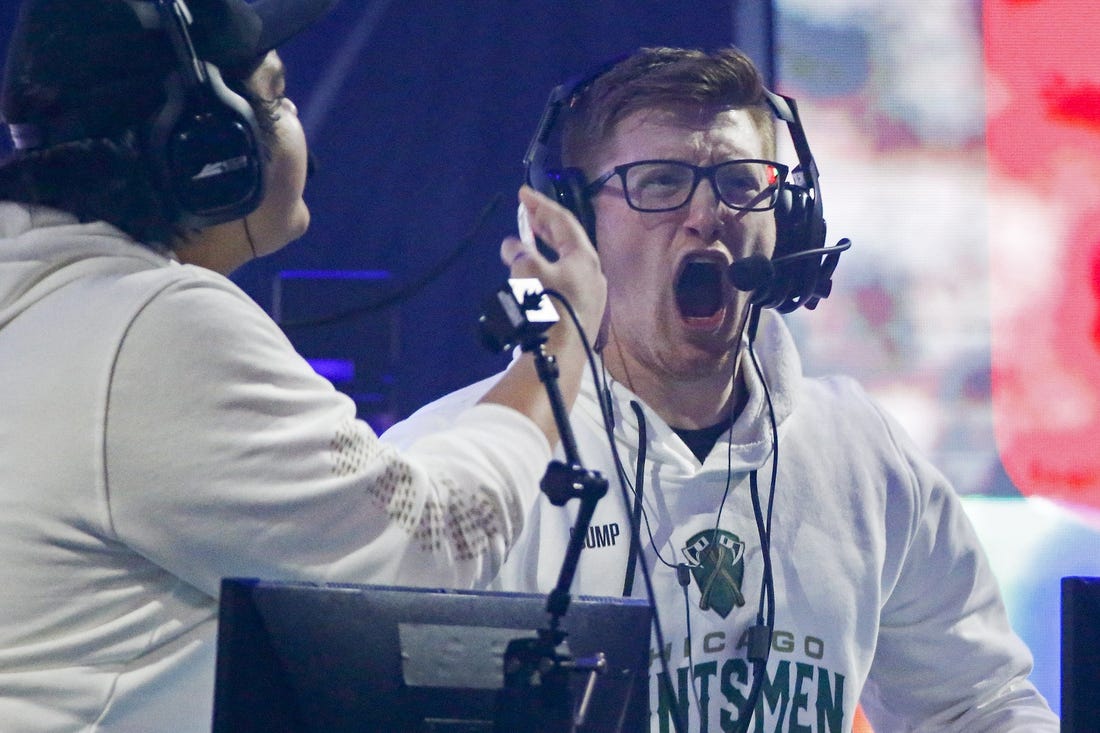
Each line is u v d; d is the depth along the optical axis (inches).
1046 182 550.6
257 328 155.0
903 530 241.1
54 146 161.0
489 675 142.6
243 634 134.3
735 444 232.5
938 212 548.4
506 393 168.2
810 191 233.8
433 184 581.6
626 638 152.4
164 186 159.0
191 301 150.7
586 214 228.5
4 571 147.8
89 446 145.8
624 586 221.0
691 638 219.8
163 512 146.1
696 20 564.7
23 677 147.1
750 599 224.4
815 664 223.6
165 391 146.5
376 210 580.7
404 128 581.3
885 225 547.5
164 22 157.5
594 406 233.5
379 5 579.8
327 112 581.6
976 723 243.1
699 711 217.2
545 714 140.7
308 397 155.7
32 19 162.2
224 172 158.9
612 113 229.5
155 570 154.3
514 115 580.4
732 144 227.3
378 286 499.8
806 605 225.8
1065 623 168.6
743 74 231.6
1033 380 546.9
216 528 146.7
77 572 149.4
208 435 146.6
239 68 168.4
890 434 250.8
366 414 493.4
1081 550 539.5
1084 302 548.1
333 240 580.1
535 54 577.6
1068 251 549.0
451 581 156.7
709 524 227.5
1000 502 544.4
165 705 155.2
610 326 236.2
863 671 230.2
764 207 227.5
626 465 229.9
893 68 551.2
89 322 150.1
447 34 581.3
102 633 150.7
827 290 237.0
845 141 548.1
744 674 220.4
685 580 221.5
